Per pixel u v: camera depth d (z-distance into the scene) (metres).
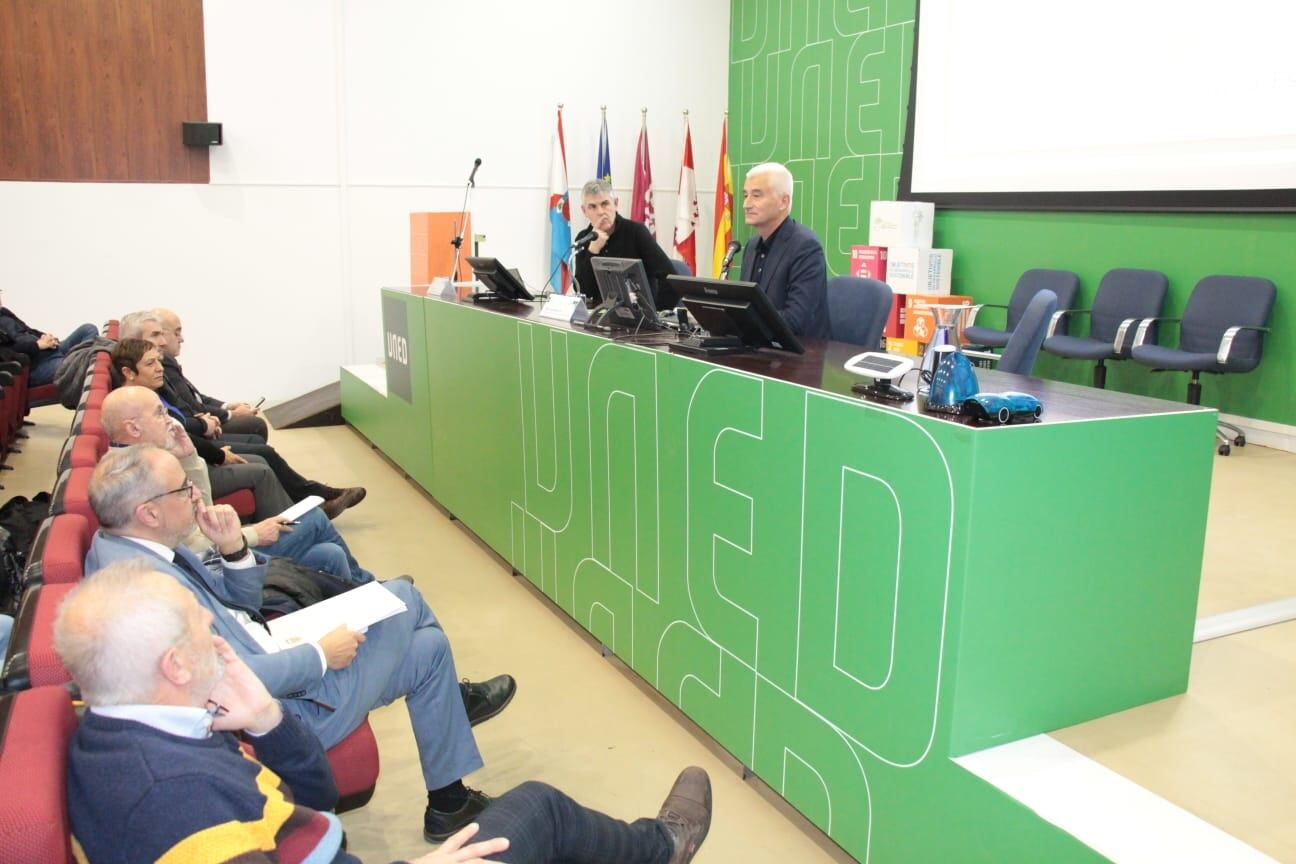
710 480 2.42
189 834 1.15
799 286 3.39
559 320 3.44
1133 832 1.55
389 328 5.26
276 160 7.15
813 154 7.79
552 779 2.43
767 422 2.18
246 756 1.41
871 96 7.16
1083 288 5.88
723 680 2.46
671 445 2.58
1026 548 1.75
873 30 7.06
